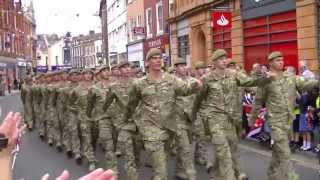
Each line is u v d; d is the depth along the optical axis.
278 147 7.93
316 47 16.09
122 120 8.78
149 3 37.81
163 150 7.45
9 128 1.69
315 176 9.13
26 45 81.00
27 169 10.75
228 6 22.34
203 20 25.53
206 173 9.90
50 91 13.67
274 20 18.72
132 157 8.62
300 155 11.05
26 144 14.45
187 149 9.20
